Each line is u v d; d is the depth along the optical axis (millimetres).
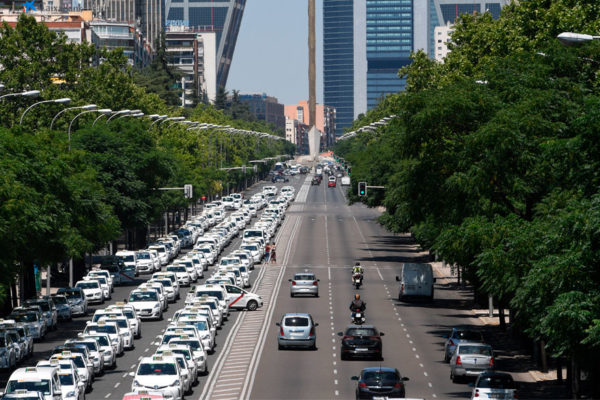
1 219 154500
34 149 192375
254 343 184000
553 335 102312
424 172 165125
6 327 164375
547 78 152875
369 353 162500
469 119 158375
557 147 106438
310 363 161000
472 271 171125
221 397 133250
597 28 182750
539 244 123000
